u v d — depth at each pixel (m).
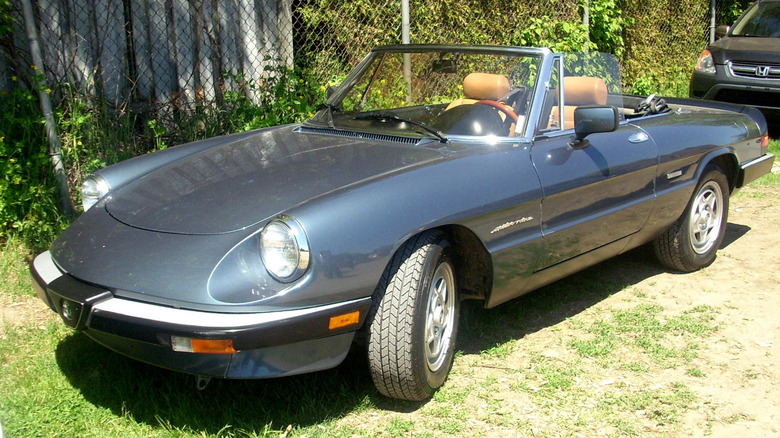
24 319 4.48
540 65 4.30
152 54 6.93
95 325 3.19
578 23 9.84
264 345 3.06
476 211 3.65
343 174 3.61
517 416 3.58
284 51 7.78
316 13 7.93
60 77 6.43
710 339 4.40
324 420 3.48
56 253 3.59
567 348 4.27
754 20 10.66
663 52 11.95
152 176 4.00
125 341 3.21
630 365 4.06
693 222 5.33
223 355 3.04
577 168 4.23
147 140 6.81
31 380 3.72
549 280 4.38
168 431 3.33
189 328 3.00
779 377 3.98
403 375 3.43
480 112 4.22
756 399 3.76
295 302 3.10
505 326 4.54
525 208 3.93
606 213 4.47
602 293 5.08
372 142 4.11
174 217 3.46
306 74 7.54
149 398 3.61
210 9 7.17
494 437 3.41
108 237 3.47
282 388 3.70
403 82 4.68
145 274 3.19
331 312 3.19
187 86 7.16
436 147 4.00
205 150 4.33
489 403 3.68
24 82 6.19
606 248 4.65
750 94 9.91
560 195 4.11
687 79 12.16
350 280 3.21
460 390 3.79
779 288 5.18
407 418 3.54
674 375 3.98
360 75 4.87
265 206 3.40
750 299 4.99
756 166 5.74
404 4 7.46
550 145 4.20
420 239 3.50
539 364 4.08
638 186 4.68
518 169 3.94
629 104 5.62
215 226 3.33
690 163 5.09
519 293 4.21
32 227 5.54
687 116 5.33
